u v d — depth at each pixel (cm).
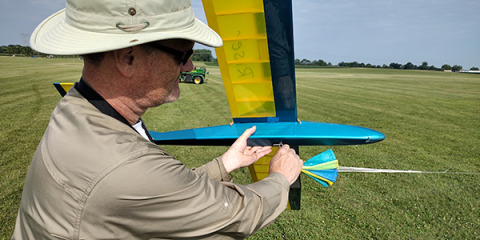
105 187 50
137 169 51
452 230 262
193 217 54
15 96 935
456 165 417
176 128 613
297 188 153
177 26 59
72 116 58
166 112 776
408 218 279
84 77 62
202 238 56
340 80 2409
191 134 134
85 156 52
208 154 438
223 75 130
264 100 134
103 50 52
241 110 137
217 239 58
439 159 442
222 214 56
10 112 683
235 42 119
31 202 59
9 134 504
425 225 268
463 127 661
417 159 440
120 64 58
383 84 2008
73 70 2355
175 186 52
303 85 1803
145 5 54
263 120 140
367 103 1030
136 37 55
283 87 128
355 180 358
